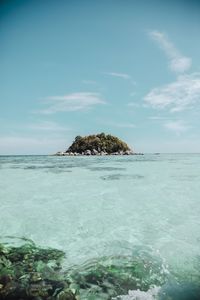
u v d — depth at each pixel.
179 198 10.60
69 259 4.92
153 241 5.96
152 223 7.34
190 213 8.35
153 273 4.30
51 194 11.58
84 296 3.62
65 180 15.84
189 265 4.65
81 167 25.72
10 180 15.88
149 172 20.27
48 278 4.03
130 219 7.76
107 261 4.81
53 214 8.39
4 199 10.59
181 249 5.45
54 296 3.57
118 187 13.30
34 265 4.49
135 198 10.68
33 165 28.86
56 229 6.92
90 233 6.57
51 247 5.59
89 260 4.87
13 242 5.89
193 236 6.27
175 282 4.00
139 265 4.61
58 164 30.83
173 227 6.98
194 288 3.84
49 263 4.66
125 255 5.12
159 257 5.02
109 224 7.31
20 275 4.04
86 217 8.02
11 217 8.06
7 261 4.55
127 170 22.09
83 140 98.44
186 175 18.09
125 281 4.01
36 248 5.47
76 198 10.74
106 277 4.13
